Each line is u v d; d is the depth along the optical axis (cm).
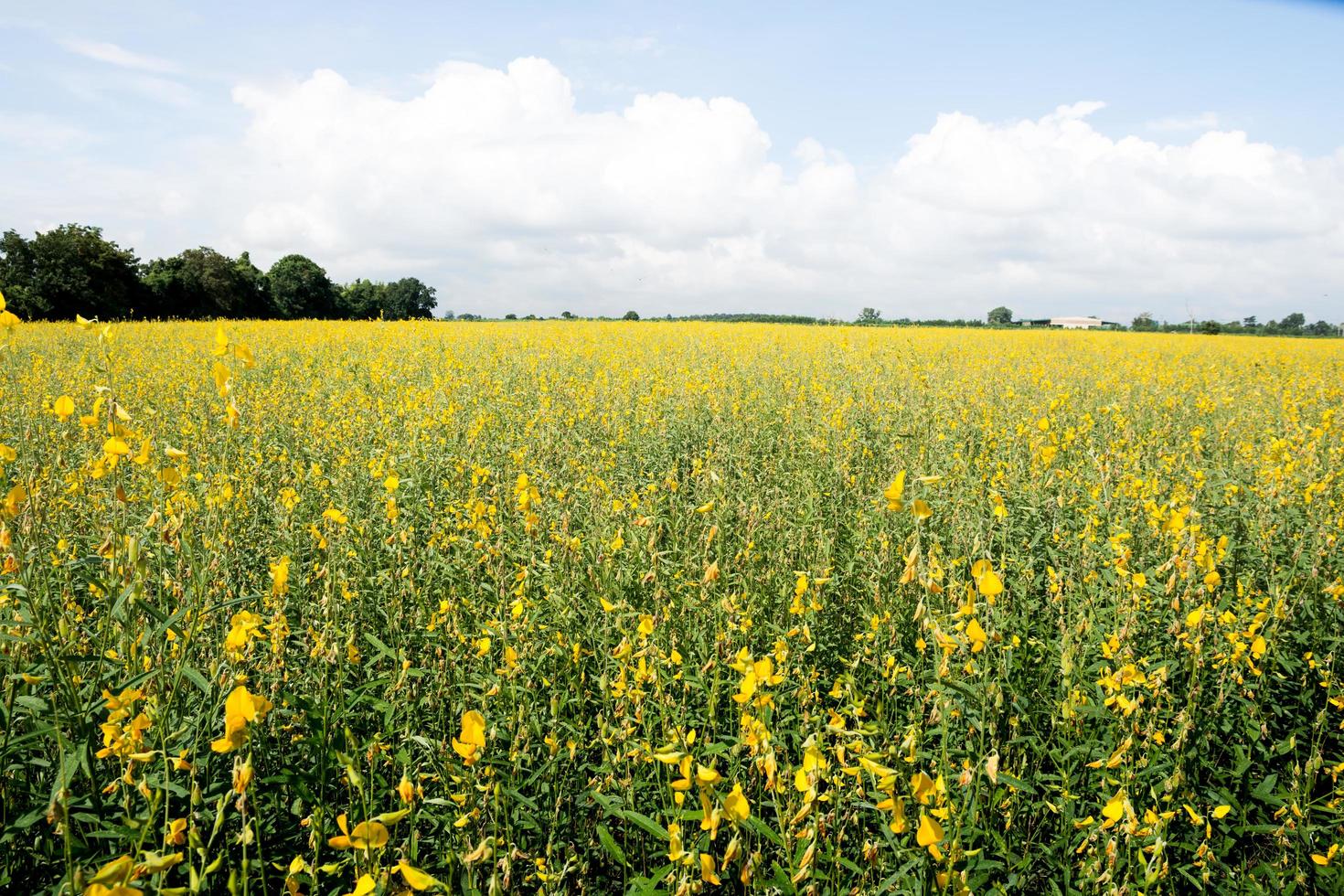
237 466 549
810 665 347
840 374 1359
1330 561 441
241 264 6438
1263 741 345
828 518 566
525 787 282
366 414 829
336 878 247
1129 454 664
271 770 285
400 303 8538
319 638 287
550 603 360
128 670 266
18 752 246
